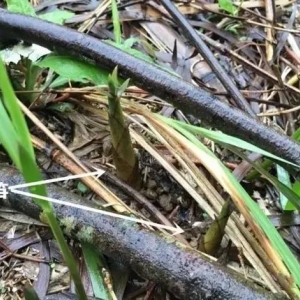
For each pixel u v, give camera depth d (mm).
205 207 389
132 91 474
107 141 442
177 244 335
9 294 352
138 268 335
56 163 409
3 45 459
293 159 389
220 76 482
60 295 331
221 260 373
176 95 417
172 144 411
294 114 494
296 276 307
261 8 597
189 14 574
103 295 345
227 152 452
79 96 453
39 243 376
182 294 325
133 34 550
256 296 314
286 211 405
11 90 194
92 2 560
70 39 433
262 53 541
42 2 553
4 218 387
